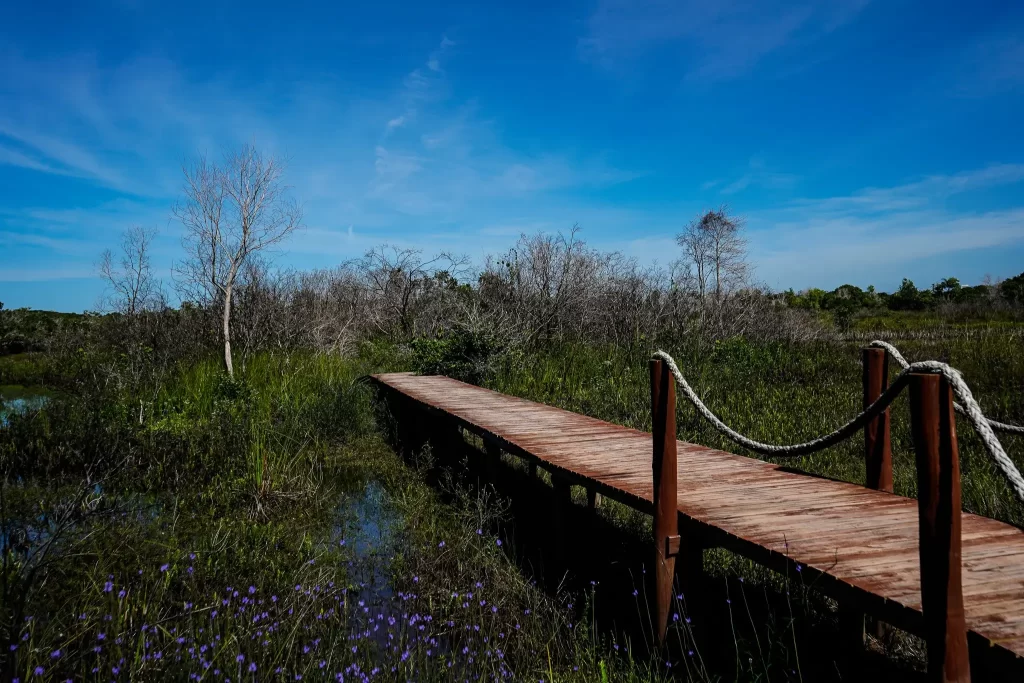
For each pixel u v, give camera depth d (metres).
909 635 3.61
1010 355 11.64
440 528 5.35
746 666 3.22
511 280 13.68
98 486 6.17
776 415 8.31
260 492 6.02
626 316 13.91
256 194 11.24
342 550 4.95
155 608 3.71
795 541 3.13
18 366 16.61
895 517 3.49
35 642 3.22
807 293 30.38
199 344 14.18
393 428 9.33
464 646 3.63
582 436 5.98
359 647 3.54
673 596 3.47
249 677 3.04
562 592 4.24
